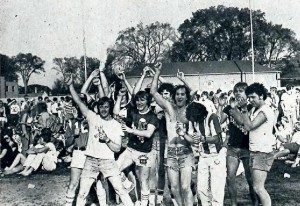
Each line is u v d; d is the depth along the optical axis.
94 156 5.51
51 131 10.78
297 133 9.63
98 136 5.46
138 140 5.75
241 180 8.10
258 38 35.97
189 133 5.37
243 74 36.41
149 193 5.85
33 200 7.02
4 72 31.31
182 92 5.50
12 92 33.06
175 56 38.28
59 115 16.05
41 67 31.14
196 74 36.59
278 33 36.16
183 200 5.59
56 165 10.27
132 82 33.00
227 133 6.16
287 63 37.69
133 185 6.03
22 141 10.60
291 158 9.71
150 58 36.22
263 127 5.27
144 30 34.84
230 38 36.94
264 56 37.59
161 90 6.06
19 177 9.05
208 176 5.34
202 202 5.39
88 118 5.59
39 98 16.23
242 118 5.29
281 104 13.26
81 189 5.57
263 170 5.26
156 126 5.71
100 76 7.10
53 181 8.51
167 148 5.51
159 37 36.25
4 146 9.86
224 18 34.75
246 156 5.79
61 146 10.76
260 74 36.03
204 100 12.16
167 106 5.43
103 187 6.08
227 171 5.89
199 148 5.36
